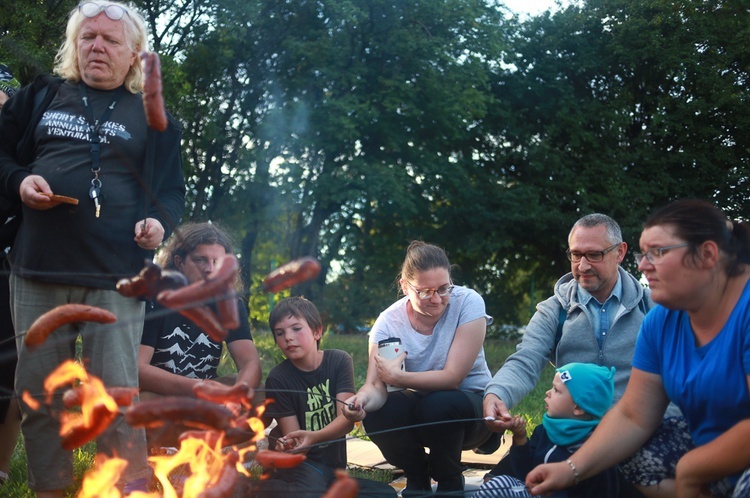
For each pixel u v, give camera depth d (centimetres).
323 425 426
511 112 2520
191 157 2002
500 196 2366
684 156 2427
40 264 357
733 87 2430
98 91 374
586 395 350
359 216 2403
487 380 452
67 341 364
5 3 892
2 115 379
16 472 439
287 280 240
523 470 365
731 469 280
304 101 2144
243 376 422
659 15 2478
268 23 2095
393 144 2162
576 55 2544
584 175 2430
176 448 418
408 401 430
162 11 1906
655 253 293
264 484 363
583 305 414
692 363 305
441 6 2161
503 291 2622
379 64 2211
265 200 2097
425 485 442
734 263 294
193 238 403
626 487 338
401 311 451
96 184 359
